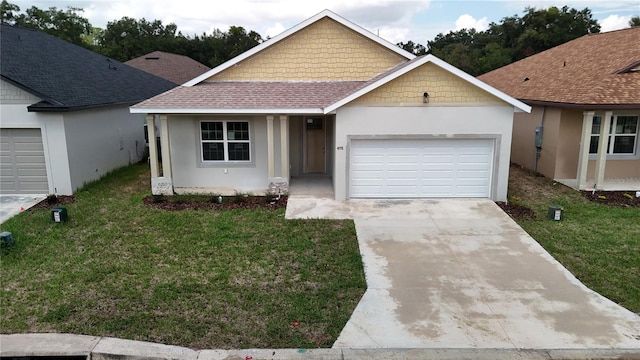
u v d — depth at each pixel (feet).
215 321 22.00
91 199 43.19
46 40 62.13
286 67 50.16
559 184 49.03
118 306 23.32
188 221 36.68
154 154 44.14
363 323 22.02
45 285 25.53
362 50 49.70
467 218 37.93
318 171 55.52
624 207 41.22
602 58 52.37
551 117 50.67
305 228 35.27
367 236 33.76
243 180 47.09
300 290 25.22
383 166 43.14
